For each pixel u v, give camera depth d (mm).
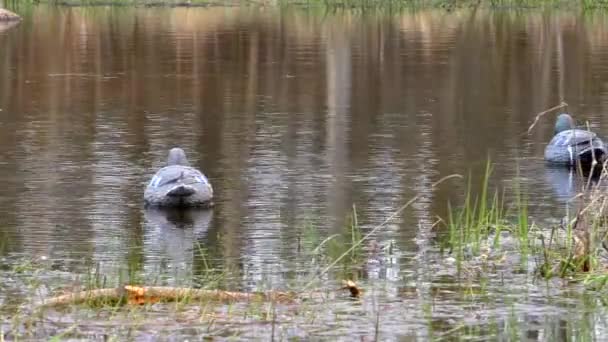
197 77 62969
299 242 27234
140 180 35375
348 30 92375
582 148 37156
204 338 19609
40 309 21000
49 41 83000
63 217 30172
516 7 113688
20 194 33094
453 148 41250
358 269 24625
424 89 58094
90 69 66875
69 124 46656
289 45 80750
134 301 21656
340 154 40000
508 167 37562
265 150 40812
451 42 82188
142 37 86250
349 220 29781
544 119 48250
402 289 22922
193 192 31250
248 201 32375
